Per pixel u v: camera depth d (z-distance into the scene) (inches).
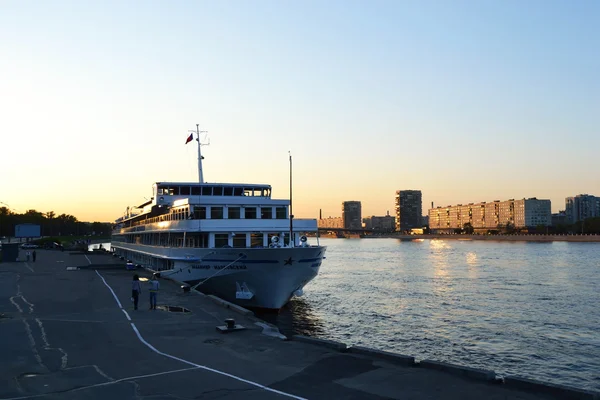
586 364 1269.7
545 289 2684.5
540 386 569.3
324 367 681.0
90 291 1563.7
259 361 716.0
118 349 793.6
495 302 2241.6
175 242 1900.8
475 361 1290.6
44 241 5777.6
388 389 583.8
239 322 1039.0
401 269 4094.5
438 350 1393.9
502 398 550.0
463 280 3159.5
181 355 753.0
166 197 1849.2
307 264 1521.9
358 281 3127.5
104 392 574.2
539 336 1565.0
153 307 1209.4
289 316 1732.3
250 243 1622.8
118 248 3791.8
